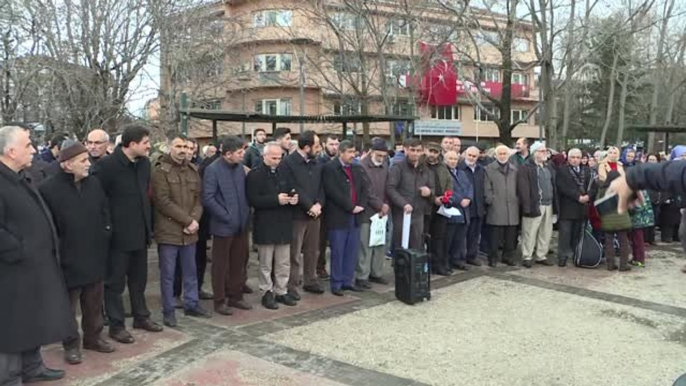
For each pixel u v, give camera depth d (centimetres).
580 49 1404
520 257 913
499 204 824
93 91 1398
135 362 460
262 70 2762
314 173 651
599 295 682
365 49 1872
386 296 674
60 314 394
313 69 2377
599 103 3481
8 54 1216
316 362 462
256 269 812
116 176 494
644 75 2644
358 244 692
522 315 599
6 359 374
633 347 507
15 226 377
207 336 523
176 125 1517
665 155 1182
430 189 748
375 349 494
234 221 584
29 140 391
